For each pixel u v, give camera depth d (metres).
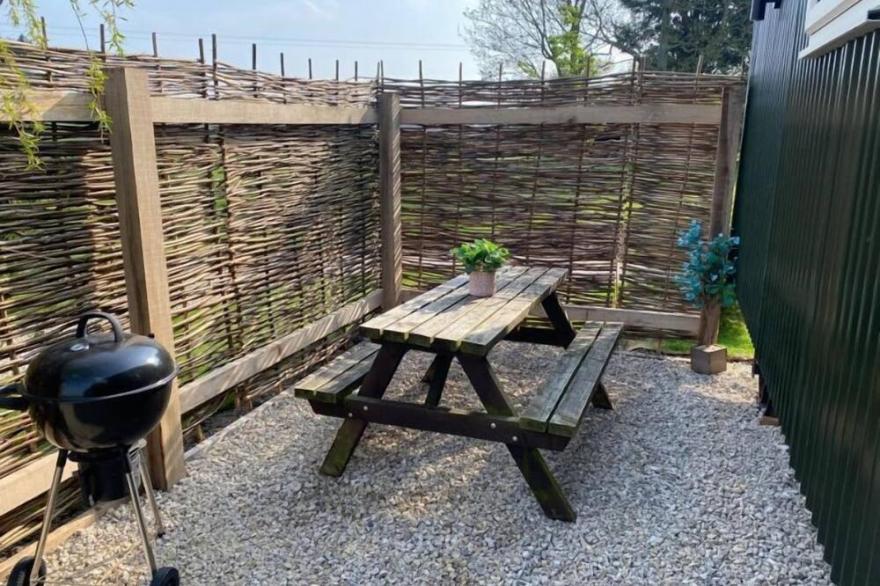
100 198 2.42
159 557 2.16
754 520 2.30
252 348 3.40
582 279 4.41
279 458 2.87
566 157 4.26
